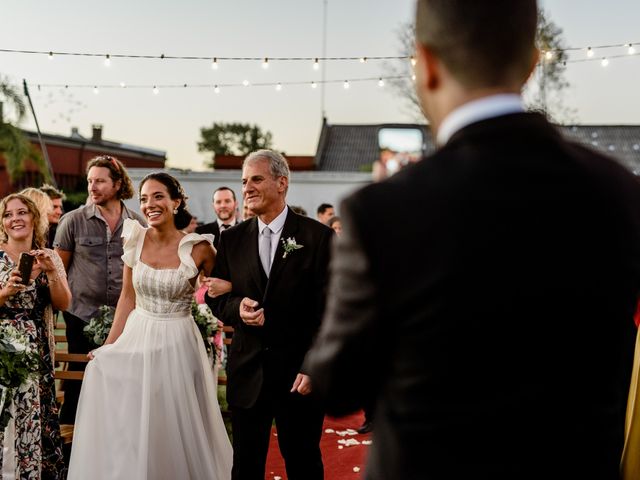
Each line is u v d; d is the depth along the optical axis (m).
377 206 1.07
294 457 3.52
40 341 4.00
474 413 1.03
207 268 4.16
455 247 1.03
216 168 31.58
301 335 3.54
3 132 24.02
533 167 1.07
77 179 30.66
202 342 4.12
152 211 3.99
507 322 1.02
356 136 39.41
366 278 1.06
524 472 1.02
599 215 1.07
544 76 15.88
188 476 3.79
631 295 1.11
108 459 3.69
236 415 3.52
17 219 3.98
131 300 4.14
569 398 1.04
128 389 3.80
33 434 3.81
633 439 1.70
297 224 3.59
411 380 1.06
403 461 1.08
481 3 1.11
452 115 1.15
